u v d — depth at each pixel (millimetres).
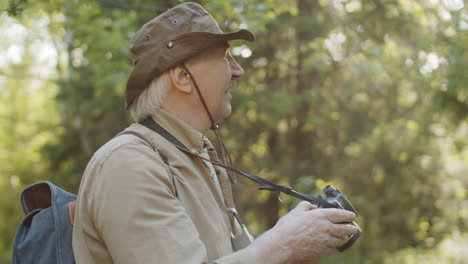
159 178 1190
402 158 8172
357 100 8203
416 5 7656
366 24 8391
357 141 8297
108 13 5531
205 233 1253
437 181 8203
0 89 18281
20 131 16438
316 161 8523
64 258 1279
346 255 7949
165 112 1350
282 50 8211
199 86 1358
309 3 8328
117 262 1122
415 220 8234
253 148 8797
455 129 7500
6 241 15469
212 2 4422
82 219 1211
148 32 1352
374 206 8047
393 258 7926
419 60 7148
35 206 1458
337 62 8117
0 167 16109
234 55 6539
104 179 1161
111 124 7965
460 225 8281
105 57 5789
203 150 1470
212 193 1367
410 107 8594
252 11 4633
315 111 8438
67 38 8570
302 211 1275
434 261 7895
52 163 8961
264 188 1387
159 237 1108
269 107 7871
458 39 6191
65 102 8422
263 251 1183
